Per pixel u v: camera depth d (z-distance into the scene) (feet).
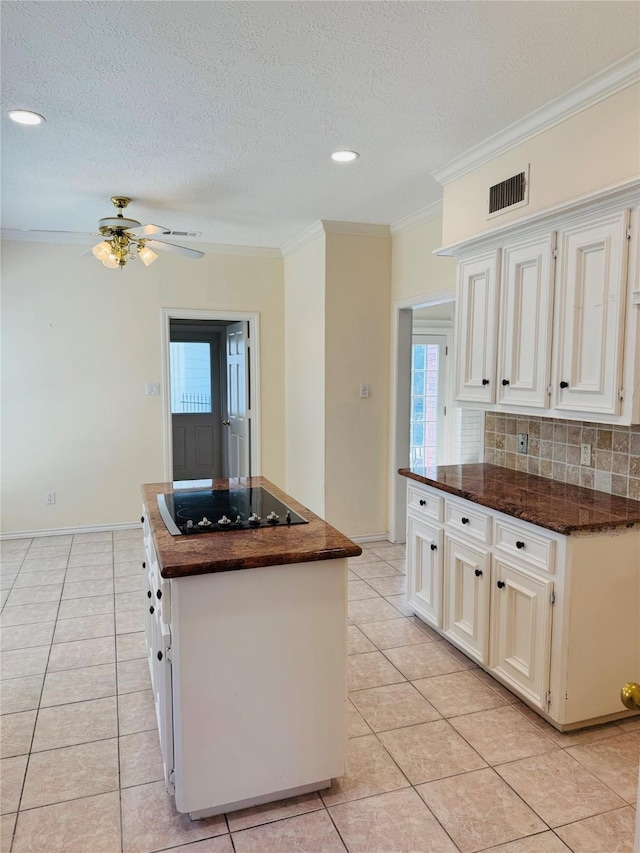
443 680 9.07
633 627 7.75
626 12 6.00
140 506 17.35
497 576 8.59
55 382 16.31
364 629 10.83
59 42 6.49
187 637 5.85
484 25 6.23
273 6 5.86
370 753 7.33
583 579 7.38
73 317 16.31
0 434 16.01
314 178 11.30
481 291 9.79
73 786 6.72
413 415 22.41
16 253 15.72
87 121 8.63
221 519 7.32
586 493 8.99
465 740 7.59
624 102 7.23
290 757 6.41
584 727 7.84
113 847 5.87
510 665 8.38
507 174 9.22
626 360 7.13
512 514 8.05
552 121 8.25
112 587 12.84
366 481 15.85
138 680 9.01
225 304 17.74
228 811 6.34
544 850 5.84
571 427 9.61
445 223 10.89
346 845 5.90
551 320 8.27
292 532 6.85
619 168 7.34
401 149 9.77
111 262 11.18
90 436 16.76
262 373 18.35
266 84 7.52
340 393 15.30
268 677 6.21
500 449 11.42
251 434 18.71
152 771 6.98
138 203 12.98
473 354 10.07
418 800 6.52
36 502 16.44
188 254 12.23
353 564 14.30
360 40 6.51
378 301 15.44
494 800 6.52
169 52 6.73
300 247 16.60
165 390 17.33
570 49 6.72
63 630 10.73
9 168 10.66
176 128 8.90
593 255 7.55
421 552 10.78
